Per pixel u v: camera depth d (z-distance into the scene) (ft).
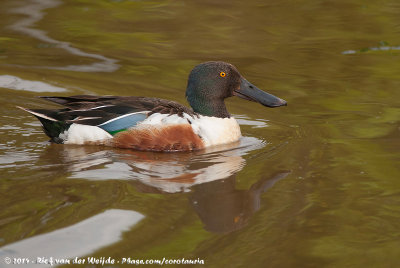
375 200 29.04
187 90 41.47
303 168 33.88
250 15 71.00
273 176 32.63
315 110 45.65
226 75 40.57
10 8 70.13
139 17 69.46
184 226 25.85
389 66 55.62
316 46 61.26
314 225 26.32
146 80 51.70
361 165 34.04
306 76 53.26
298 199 29.30
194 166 34.55
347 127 41.63
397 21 68.39
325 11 72.33
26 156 35.35
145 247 23.94
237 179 32.17
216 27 66.69
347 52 59.62
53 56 57.26
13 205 27.45
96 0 74.59
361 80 52.19
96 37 62.80
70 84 49.96
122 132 38.11
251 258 23.32
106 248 23.72
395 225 26.30
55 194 28.96
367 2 74.84
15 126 41.29
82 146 38.29
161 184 31.01
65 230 25.00
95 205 27.68
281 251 24.00
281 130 41.93
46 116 38.01
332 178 32.14
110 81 51.19
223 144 39.55
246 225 26.30
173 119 38.47
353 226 26.22
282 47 61.05
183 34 64.28
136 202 28.27
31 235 24.54
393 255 23.61
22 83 50.08
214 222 26.37
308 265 22.91
